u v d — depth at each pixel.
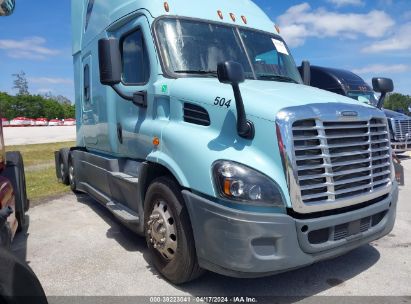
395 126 13.88
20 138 27.69
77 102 8.25
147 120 4.95
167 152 4.35
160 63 4.75
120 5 5.69
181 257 4.05
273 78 5.30
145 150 4.92
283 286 4.22
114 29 5.87
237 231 3.48
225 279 4.38
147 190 4.60
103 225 6.45
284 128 3.56
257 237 3.47
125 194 5.56
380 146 4.36
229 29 5.36
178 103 4.44
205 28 5.16
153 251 4.53
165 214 4.30
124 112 5.57
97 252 5.25
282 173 3.57
